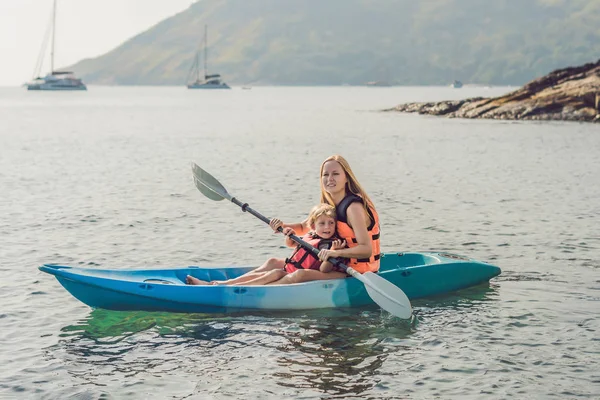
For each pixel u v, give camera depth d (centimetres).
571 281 847
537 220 1219
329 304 738
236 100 11406
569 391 551
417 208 1341
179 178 1798
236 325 696
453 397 541
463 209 1330
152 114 6053
